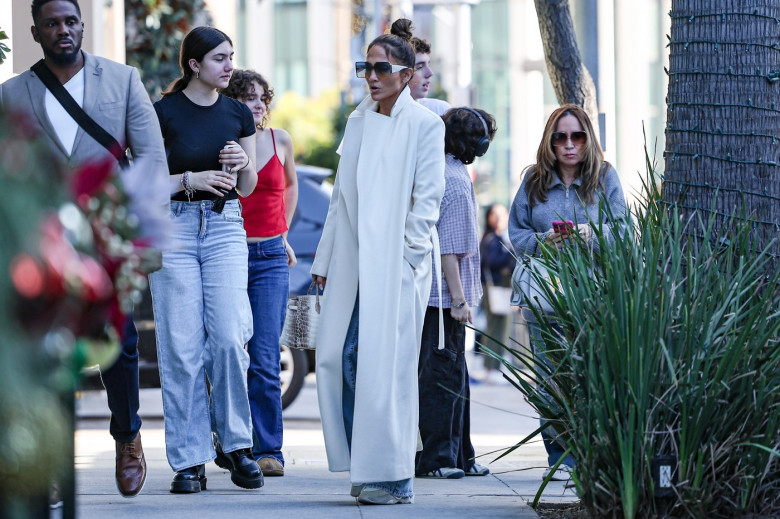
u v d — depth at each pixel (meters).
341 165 8.26
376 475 7.80
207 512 7.73
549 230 9.68
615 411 6.53
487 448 12.70
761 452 6.72
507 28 44.94
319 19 62.03
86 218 3.80
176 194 8.58
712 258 6.89
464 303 9.80
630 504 6.52
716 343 6.72
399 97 8.16
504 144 45.00
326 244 8.41
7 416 3.13
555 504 8.09
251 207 10.26
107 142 7.81
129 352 8.16
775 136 8.05
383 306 7.85
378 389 7.78
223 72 8.76
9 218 3.23
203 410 8.66
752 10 7.99
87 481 9.37
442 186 8.09
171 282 8.48
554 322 8.77
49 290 3.32
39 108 7.75
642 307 6.55
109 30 19.19
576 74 11.91
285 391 15.68
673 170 8.14
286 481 9.52
